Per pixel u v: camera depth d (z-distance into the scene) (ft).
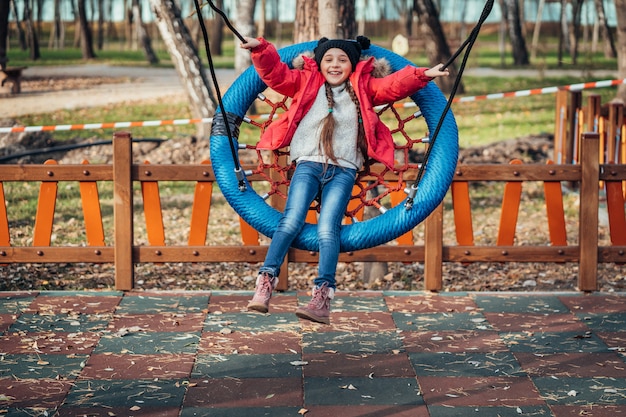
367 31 165.78
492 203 34.24
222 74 82.74
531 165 20.89
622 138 31.24
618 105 31.58
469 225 21.17
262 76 15.29
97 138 46.57
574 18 93.66
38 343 17.04
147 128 52.16
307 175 15.15
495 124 55.52
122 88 72.79
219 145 17.08
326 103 15.31
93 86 74.18
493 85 73.61
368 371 15.60
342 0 25.04
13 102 62.54
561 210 21.17
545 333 17.79
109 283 23.35
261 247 20.95
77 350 16.63
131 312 19.15
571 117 35.09
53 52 126.72
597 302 20.06
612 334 17.74
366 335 17.60
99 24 142.72
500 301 20.10
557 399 14.33
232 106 17.48
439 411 13.83
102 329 17.93
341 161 15.19
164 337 17.43
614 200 21.20
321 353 16.53
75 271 24.53
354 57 15.49
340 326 18.16
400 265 25.46
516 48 94.48
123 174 20.56
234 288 23.21
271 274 14.51
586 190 20.71
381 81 15.51
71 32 181.16
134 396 14.40
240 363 15.97
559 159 36.68
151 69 94.12
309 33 34.81
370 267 23.67
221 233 29.27
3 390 14.64
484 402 14.20
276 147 15.40
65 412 13.76
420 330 17.94
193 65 42.83
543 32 138.62
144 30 107.14
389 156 15.60
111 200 34.12
